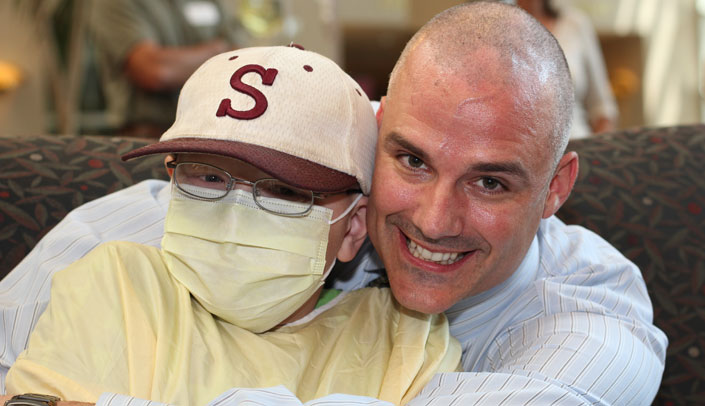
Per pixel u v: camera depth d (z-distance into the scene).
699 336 1.66
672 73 6.77
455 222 1.19
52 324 1.21
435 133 1.14
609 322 1.32
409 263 1.26
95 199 1.67
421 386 1.26
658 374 1.33
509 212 1.20
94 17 2.70
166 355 1.18
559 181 1.35
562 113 1.20
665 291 1.70
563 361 1.23
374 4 6.18
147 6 2.67
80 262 1.28
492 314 1.46
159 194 1.61
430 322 1.37
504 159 1.13
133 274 1.26
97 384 1.16
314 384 1.25
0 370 1.31
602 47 7.11
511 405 1.14
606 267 1.47
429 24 1.24
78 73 3.16
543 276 1.49
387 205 1.23
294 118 1.20
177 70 2.66
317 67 1.27
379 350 1.31
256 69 1.22
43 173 1.68
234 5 3.31
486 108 1.12
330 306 1.41
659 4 6.68
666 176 1.81
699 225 1.75
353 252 1.38
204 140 1.16
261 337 1.29
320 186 1.19
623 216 1.76
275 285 1.23
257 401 1.05
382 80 8.98
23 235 1.61
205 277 1.21
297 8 4.29
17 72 5.39
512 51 1.15
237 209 1.21
